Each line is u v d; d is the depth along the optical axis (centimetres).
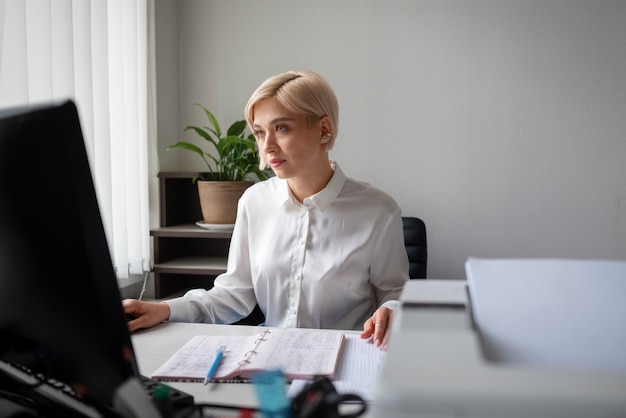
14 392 72
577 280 52
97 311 55
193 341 108
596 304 48
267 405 55
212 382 90
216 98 271
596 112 245
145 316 122
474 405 34
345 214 148
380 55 258
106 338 56
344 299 146
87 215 53
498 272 55
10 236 58
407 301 54
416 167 260
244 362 93
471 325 47
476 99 253
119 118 225
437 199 259
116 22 224
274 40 264
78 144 52
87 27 202
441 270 261
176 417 69
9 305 64
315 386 60
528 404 33
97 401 63
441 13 253
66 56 191
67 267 55
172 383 90
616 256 248
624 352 43
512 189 254
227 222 238
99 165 212
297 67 264
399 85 258
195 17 269
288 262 148
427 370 37
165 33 259
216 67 269
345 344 105
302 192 150
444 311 50
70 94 192
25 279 59
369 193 153
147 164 244
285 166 142
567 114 247
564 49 246
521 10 247
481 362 38
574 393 34
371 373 90
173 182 260
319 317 146
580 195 249
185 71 272
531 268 55
